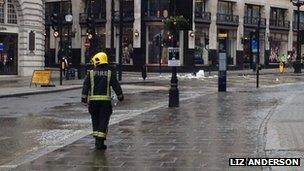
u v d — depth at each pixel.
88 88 11.17
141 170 8.77
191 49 63.22
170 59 20.05
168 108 19.64
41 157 10.17
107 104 11.04
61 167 9.17
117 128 14.07
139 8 61.69
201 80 43.69
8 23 46.81
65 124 16.20
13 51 47.53
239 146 10.86
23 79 42.91
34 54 49.09
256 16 73.81
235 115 16.95
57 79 42.59
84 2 68.81
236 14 70.06
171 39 20.59
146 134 12.92
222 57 29.31
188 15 20.19
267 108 19.16
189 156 9.88
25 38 48.00
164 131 13.41
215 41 66.81
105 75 11.10
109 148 11.00
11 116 18.48
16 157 10.77
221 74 29.38
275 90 30.33
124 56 63.28
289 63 78.56
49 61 72.06
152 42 61.66
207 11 66.38
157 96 27.31
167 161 9.46
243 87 33.94
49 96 27.52
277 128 13.05
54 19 45.34
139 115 17.27
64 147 11.25
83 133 13.78
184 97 25.95
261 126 13.88
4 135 13.99
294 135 11.82
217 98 24.36
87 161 9.65
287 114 16.45
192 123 14.99
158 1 61.22
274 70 67.50
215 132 13.05
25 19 47.91
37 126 15.79
